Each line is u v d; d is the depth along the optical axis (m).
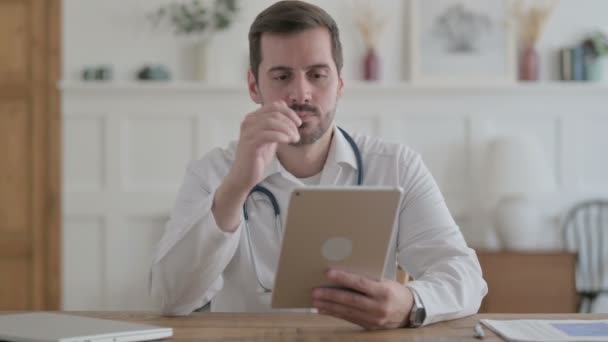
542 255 3.74
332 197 1.19
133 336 1.22
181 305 1.49
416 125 4.16
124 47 4.14
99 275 4.13
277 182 1.74
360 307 1.28
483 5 4.13
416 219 1.71
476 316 1.48
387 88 4.09
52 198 4.13
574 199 4.17
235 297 1.74
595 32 4.18
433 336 1.27
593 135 4.18
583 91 4.16
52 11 4.14
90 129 4.14
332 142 1.75
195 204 1.70
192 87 4.06
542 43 4.20
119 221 4.12
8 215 4.14
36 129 4.14
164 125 4.13
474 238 4.14
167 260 1.46
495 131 4.16
